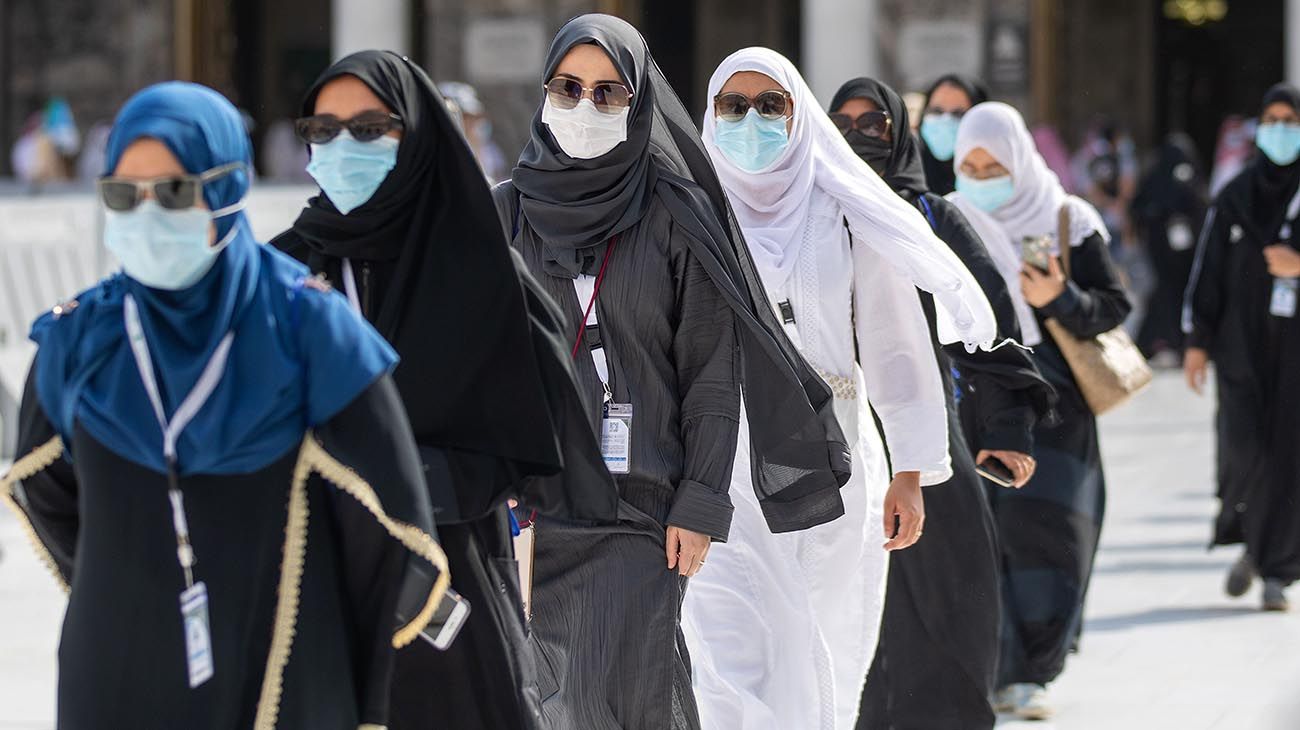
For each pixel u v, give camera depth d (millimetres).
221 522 12680
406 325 14766
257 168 108250
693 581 19219
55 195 64062
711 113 19891
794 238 19750
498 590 15250
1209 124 117938
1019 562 25797
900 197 22250
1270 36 117125
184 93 12477
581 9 91188
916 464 19828
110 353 12805
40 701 26359
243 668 12719
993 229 26672
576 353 17734
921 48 89062
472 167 14812
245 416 12609
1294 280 32812
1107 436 54562
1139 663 28875
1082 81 107438
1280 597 32781
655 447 17656
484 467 14852
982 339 20078
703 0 115938
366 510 13023
